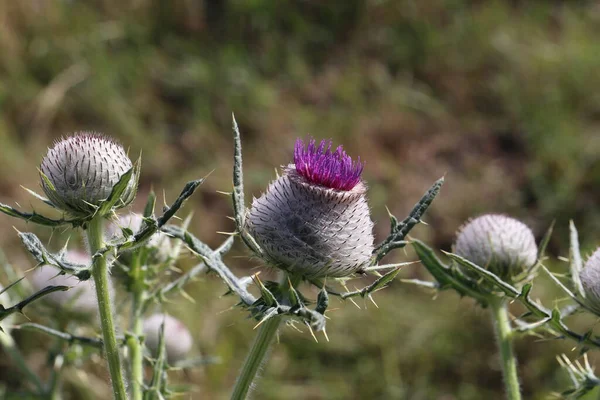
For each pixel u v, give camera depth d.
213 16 15.92
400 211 13.09
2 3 14.02
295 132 14.15
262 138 14.09
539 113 14.45
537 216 13.08
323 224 4.03
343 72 15.47
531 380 10.45
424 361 10.73
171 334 6.18
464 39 15.78
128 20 15.10
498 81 15.16
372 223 4.39
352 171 4.28
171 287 5.10
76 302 5.68
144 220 3.73
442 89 15.41
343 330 10.78
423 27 15.91
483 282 4.93
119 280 5.04
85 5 14.96
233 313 10.69
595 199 12.96
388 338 10.74
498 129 14.67
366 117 14.62
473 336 10.89
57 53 14.12
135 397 4.69
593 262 4.66
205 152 13.68
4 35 13.84
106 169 4.00
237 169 3.98
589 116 14.55
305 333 10.73
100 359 5.85
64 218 4.01
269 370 10.30
